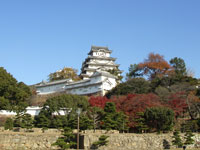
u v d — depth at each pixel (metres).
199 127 36.62
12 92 39.78
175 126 39.03
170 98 45.12
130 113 39.38
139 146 29.69
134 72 81.00
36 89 88.44
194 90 53.00
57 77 100.56
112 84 71.50
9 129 35.09
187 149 29.77
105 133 31.56
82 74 94.94
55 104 43.06
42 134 28.17
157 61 79.56
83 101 45.16
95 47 109.00
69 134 27.09
